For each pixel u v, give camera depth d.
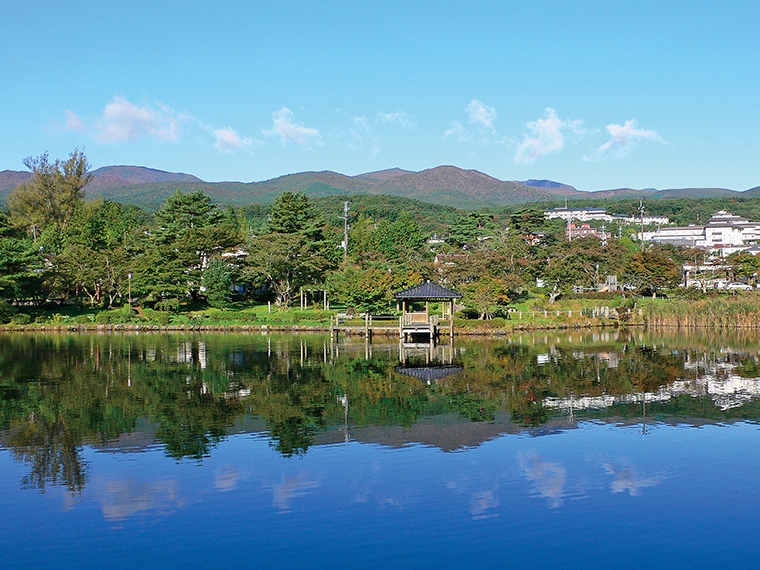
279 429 24.56
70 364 43.72
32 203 128.38
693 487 17.91
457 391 32.56
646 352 50.97
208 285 89.81
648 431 24.11
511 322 75.38
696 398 30.50
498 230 134.12
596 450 21.53
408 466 19.86
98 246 111.75
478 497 17.22
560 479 18.62
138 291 87.81
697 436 23.36
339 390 32.94
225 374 38.78
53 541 14.69
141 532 15.15
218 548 14.30
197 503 16.84
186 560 13.77
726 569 13.33
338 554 14.02
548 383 35.00
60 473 19.30
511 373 38.97
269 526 15.43
